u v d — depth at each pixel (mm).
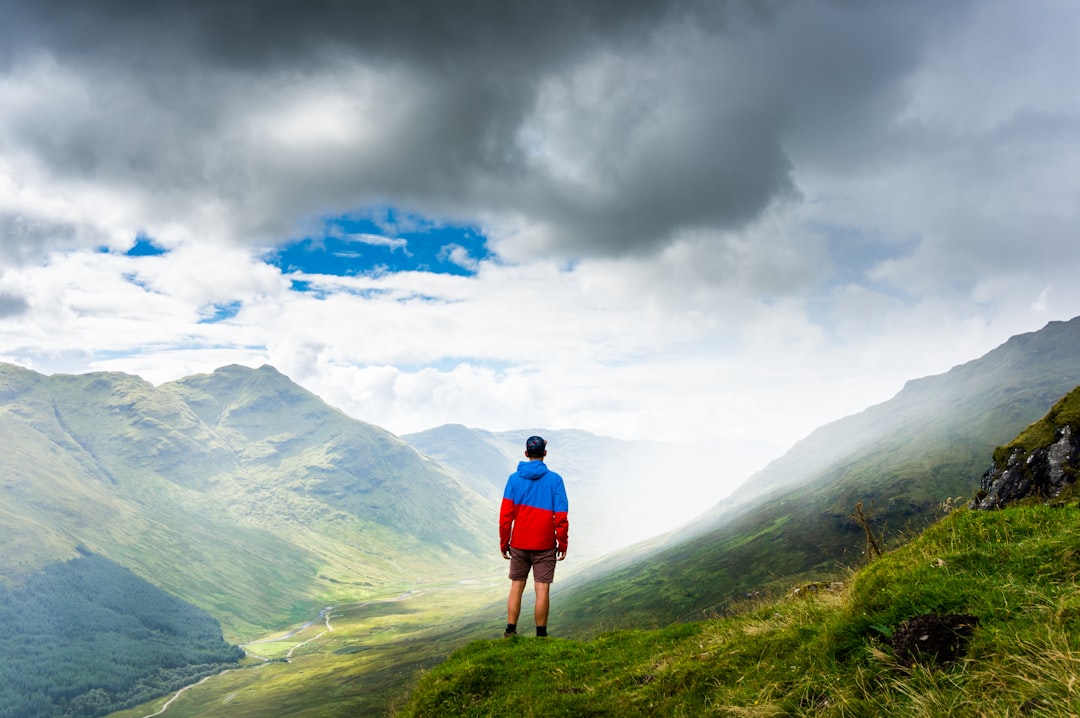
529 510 12492
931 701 4941
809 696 5898
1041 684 4516
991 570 6277
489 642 12398
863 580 7207
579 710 8039
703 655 8109
